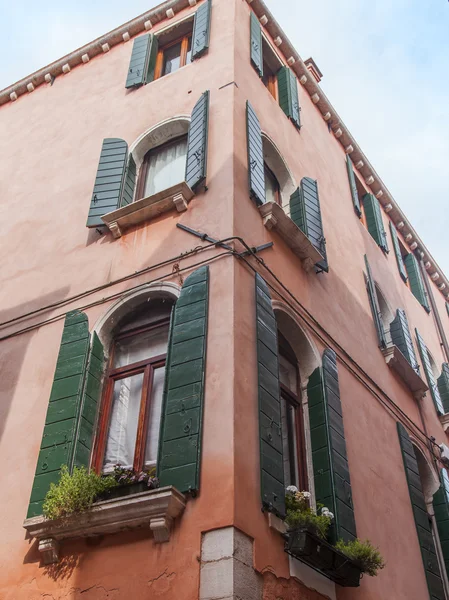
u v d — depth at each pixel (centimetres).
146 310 895
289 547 668
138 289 882
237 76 1129
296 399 912
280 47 1447
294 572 673
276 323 915
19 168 1320
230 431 668
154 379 829
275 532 670
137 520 643
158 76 1322
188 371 733
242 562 598
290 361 940
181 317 790
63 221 1109
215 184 938
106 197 1061
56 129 1350
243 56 1205
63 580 664
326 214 1294
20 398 873
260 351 771
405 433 1159
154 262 905
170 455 677
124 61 1386
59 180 1209
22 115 1473
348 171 1570
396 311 1427
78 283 970
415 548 999
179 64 1316
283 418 874
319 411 895
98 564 655
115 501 647
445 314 1942
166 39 1379
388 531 940
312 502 830
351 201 1505
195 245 878
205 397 709
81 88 1409
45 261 1055
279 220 968
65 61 1490
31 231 1141
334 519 792
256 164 1005
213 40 1231
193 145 1020
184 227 909
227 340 743
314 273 1082
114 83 1344
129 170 1120
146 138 1155
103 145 1155
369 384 1120
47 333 931
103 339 875
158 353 849
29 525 691
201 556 603
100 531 664
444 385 1580
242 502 633
